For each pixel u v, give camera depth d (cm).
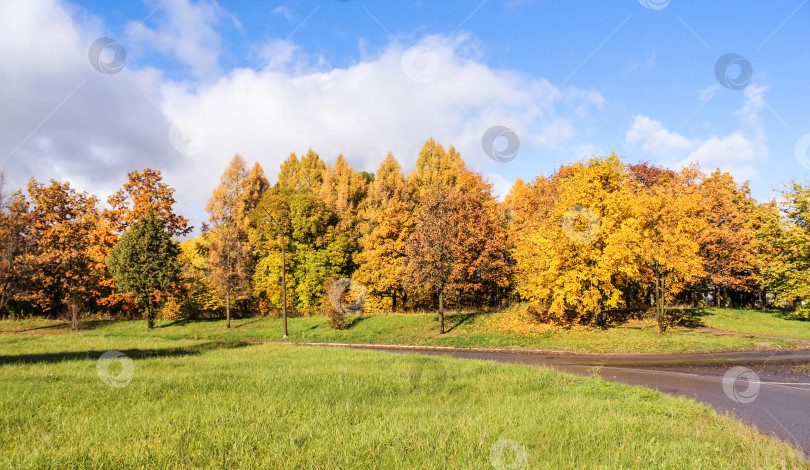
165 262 4094
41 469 532
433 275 3200
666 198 2605
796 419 914
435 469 542
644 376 1456
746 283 3747
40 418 777
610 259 2445
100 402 902
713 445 659
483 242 3525
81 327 3875
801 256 3161
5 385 1034
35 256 3788
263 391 1015
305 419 784
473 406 918
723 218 3541
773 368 1584
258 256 4878
